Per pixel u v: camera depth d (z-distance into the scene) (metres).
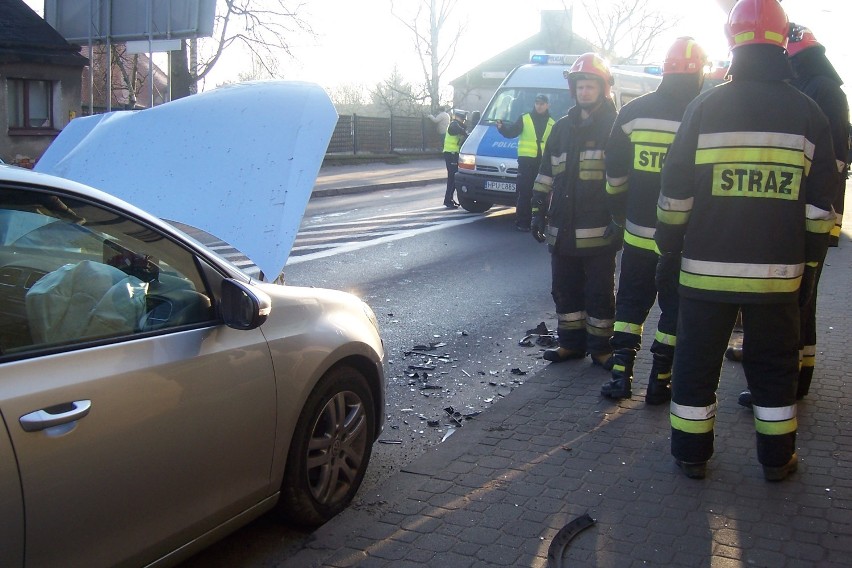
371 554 3.68
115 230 3.22
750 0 3.91
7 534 2.48
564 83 15.26
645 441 4.82
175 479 3.07
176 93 23.19
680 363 4.22
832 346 6.54
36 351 2.72
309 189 4.40
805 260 4.00
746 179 3.87
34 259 2.88
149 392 2.96
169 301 3.28
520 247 12.18
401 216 15.91
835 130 4.80
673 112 5.13
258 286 3.70
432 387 6.07
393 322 7.92
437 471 4.50
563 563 3.53
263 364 3.48
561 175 6.04
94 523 2.76
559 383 5.93
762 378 4.14
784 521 3.84
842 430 4.87
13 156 21.86
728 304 4.00
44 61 21.91
